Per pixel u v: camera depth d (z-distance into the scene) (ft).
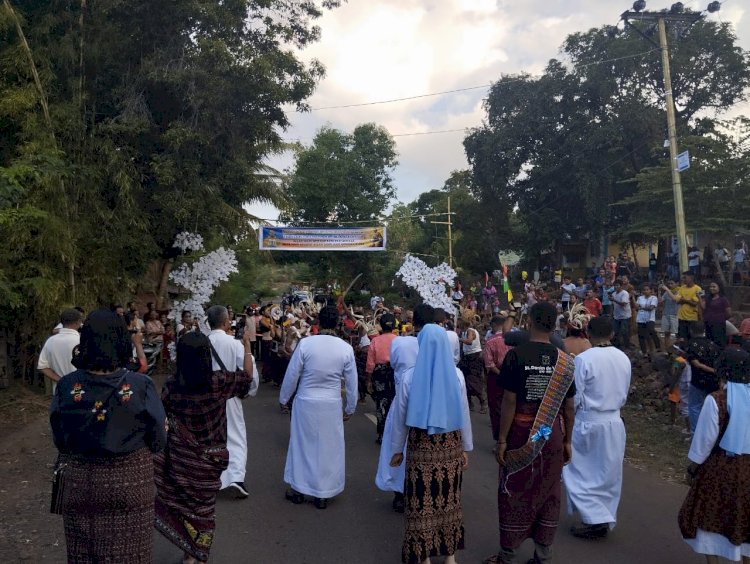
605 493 17.61
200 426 14.79
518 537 14.82
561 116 104.99
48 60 39.65
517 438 14.70
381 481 19.62
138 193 45.27
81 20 41.75
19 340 39.91
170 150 44.50
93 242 41.98
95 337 10.69
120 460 10.64
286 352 39.14
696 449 13.91
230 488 21.72
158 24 43.52
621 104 96.63
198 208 43.96
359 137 112.88
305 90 45.57
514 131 108.06
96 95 44.21
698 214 67.92
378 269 118.11
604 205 99.35
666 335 43.73
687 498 14.51
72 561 10.69
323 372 20.06
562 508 20.47
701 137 68.59
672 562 16.26
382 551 16.72
